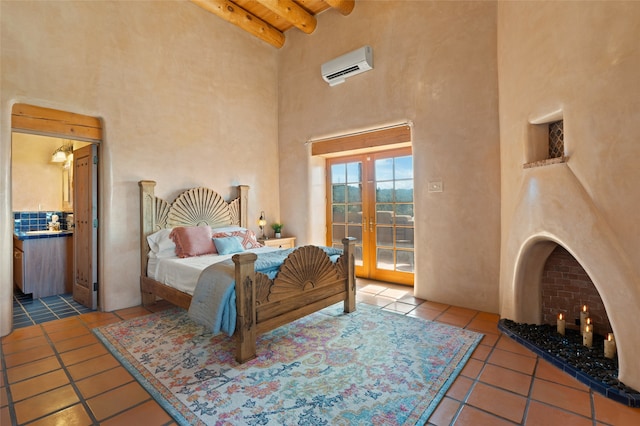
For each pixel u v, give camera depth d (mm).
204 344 2580
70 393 1922
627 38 1812
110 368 2219
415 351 2418
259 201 5008
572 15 2105
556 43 2236
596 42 1958
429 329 2844
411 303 3605
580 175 2053
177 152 3963
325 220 5246
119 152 3443
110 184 3381
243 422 1644
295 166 5105
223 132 4500
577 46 2070
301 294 2736
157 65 3775
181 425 1630
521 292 2793
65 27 3074
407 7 3824
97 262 3453
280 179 5316
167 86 3869
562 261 2686
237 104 4695
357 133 4340
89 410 1764
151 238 3576
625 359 1838
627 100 1812
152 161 3723
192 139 4125
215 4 4234
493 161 3225
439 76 3572
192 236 3551
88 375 2127
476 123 3326
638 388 1782
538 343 2412
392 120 3963
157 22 3777
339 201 5098
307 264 2783
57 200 5000
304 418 1671
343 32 4453
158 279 3318
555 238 2201
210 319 2305
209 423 1635
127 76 3506
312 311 2842
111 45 3387
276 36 5082
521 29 2633
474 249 3369
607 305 1904
